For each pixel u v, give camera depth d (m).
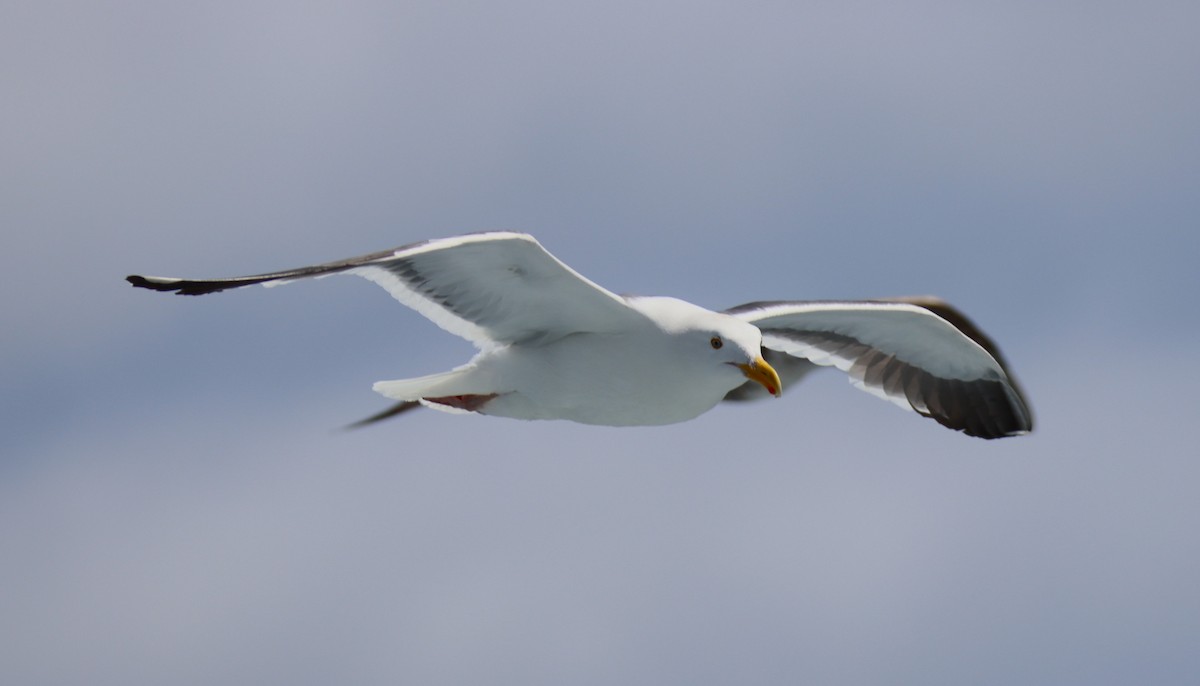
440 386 13.22
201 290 11.32
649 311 13.02
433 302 12.64
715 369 13.01
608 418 13.41
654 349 12.92
